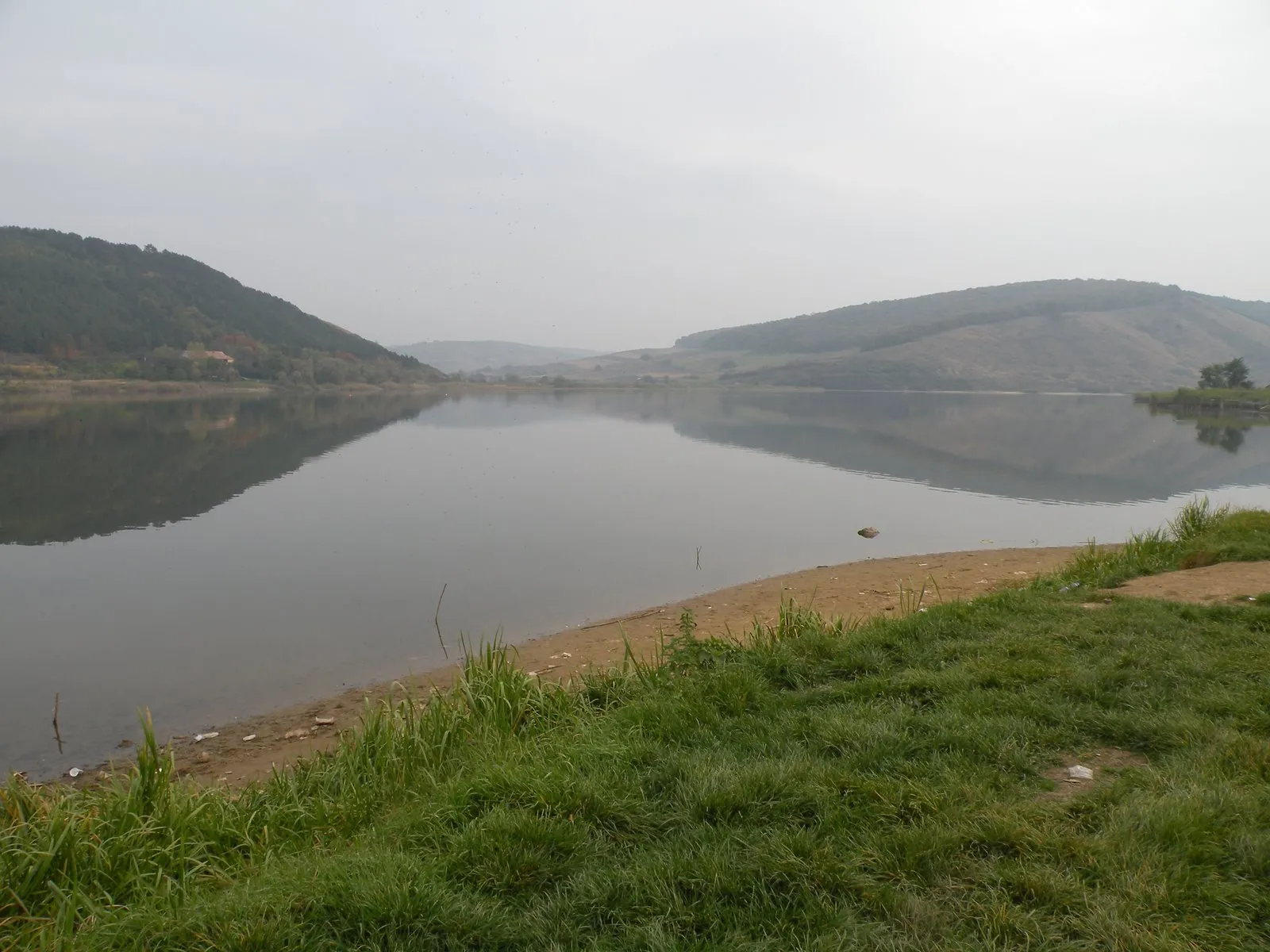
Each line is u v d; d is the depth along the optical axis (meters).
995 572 12.31
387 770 5.12
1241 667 5.23
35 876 3.69
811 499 22.03
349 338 135.12
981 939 2.90
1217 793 3.62
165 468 26.12
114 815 4.30
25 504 19.58
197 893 3.57
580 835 3.65
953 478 26.81
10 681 8.37
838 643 6.38
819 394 135.75
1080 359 176.75
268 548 14.98
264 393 90.44
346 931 3.04
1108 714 4.62
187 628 10.14
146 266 114.31
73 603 11.26
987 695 5.04
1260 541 9.59
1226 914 2.93
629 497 21.92
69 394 73.38
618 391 143.62
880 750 4.36
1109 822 3.51
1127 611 6.71
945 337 190.50
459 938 2.99
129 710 7.65
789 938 2.96
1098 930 2.86
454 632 10.04
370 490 22.30
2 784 6.18
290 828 4.46
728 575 13.16
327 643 9.57
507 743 5.27
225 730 7.20
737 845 3.50
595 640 9.42
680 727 4.92
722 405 88.50
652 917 3.11
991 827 3.46
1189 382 160.12
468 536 16.31
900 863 3.32
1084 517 19.42
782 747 4.54
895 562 13.60
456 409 73.56
